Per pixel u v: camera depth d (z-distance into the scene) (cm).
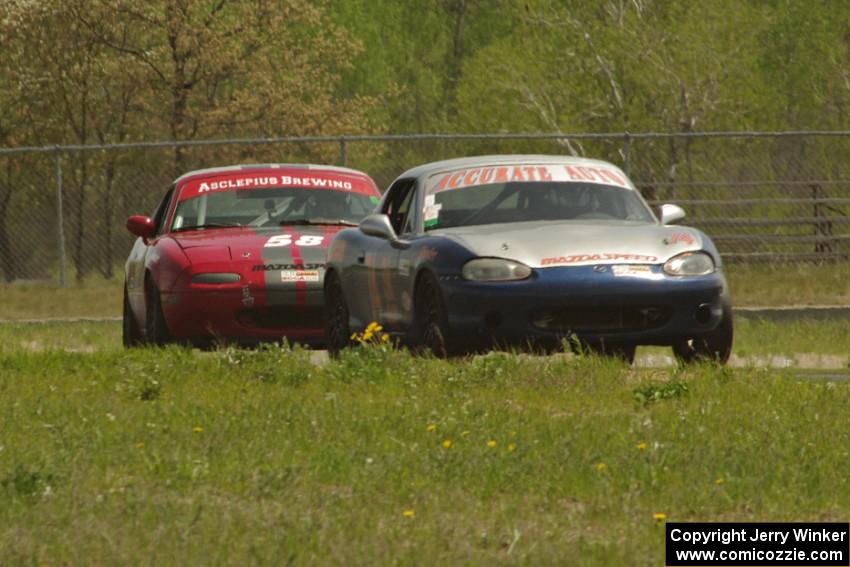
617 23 13188
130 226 5509
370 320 4597
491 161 4541
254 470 2484
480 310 3912
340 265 4800
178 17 13788
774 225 9775
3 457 2617
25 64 14562
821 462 2517
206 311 4934
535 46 13812
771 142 12231
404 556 1889
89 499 2259
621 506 2208
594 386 3522
